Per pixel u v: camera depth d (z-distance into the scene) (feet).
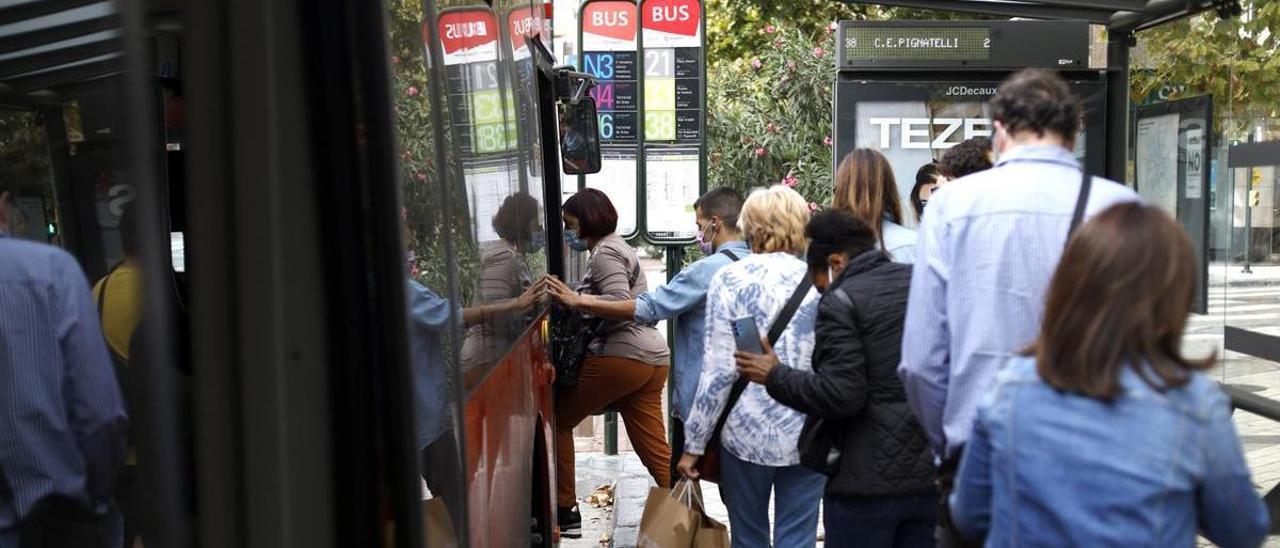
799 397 14.17
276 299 6.66
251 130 6.66
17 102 6.38
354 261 6.85
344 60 6.86
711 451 17.47
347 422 6.79
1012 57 25.34
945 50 25.41
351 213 6.85
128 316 6.52
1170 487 8.29
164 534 6.56
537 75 20.59
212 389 6.65
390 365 7.00
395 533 7.00
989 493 9.22
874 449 14.06
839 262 15.01
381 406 6.95
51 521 6.40
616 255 24.97
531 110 18.22
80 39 6.43
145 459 6.53
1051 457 8.52
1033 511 8.61
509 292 13.93
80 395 6.45
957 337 11.10
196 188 6.67
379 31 7.06
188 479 6.61
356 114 6.91
